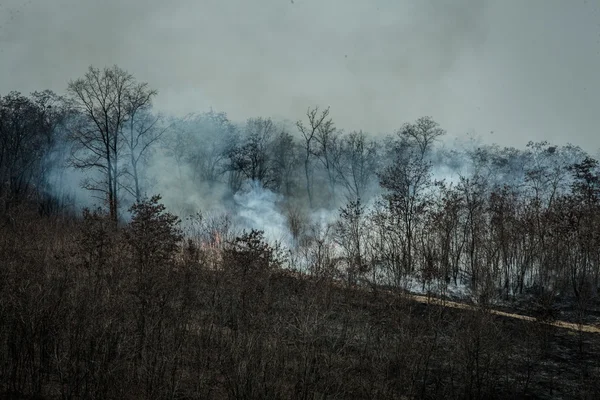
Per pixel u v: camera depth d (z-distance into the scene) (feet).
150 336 38.29
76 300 39.81
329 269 59.11
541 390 39.78
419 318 51.26
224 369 36.35
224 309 45.01
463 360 42.04
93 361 32.86
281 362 37.55
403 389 39.45
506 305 59.67
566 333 50.57
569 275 66.64
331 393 36.68
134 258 47.11
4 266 44.96
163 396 32.81
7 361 33.71
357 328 47.32
